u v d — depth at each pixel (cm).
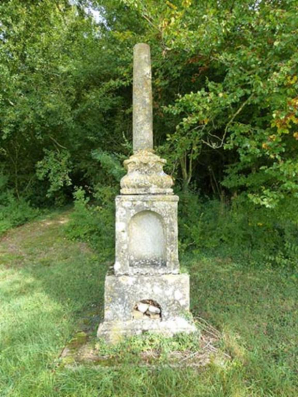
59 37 786
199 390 221
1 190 1022
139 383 228
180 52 524
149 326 295
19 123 798
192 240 622
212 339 295
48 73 801
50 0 836
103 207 732
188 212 651
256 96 431
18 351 269
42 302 386
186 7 390
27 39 790
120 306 300
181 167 733
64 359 261
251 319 331
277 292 405
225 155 802
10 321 333
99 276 486
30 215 952
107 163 662
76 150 948
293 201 477
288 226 538
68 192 1148
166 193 313
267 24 355
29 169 1130
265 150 397
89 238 702
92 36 852
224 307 365
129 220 306
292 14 329
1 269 556
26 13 781
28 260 619
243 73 409
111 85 771
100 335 289
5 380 236
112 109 893
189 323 299
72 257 608
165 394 219
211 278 462
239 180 541
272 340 288
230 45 454
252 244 589
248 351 270
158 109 702
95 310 365
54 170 874
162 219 312
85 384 226
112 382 229
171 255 308
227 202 723
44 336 295
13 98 749
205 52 433
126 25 744
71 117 809
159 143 785
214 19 376
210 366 250
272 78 336
